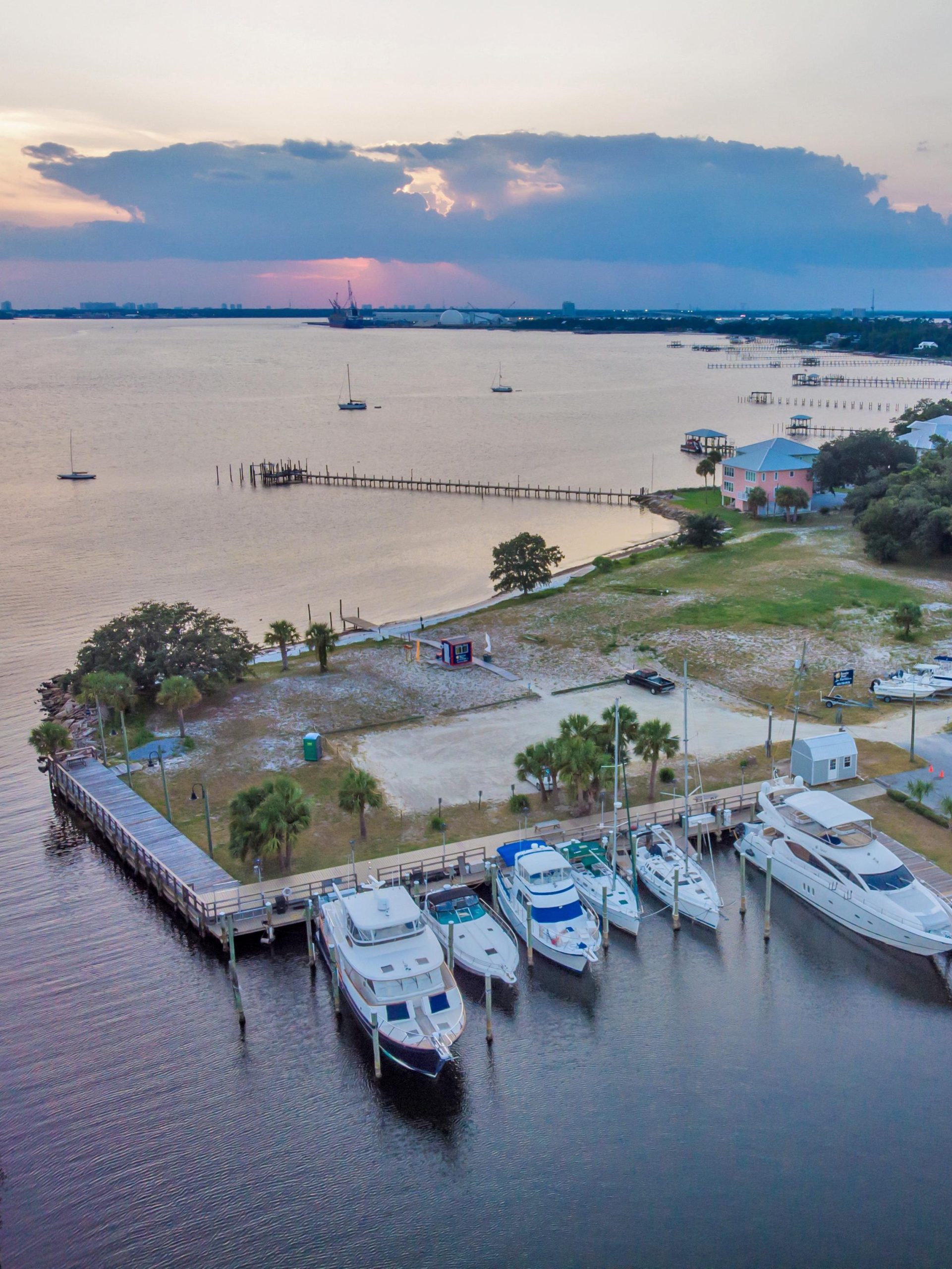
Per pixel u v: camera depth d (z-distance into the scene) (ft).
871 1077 121.29
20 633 304.71
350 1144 112.88
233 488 554.05
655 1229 101.60
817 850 154.10
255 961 143.23
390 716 221.66
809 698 224.33
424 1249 100.22
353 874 154.92
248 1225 102.99
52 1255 99.45
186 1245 100.73
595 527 447.42
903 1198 104.68
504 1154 111.14
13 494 529.04
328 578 363.97
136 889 164.04
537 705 226.17
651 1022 131.03
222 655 232.53
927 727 207.82
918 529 322.75
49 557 394.93
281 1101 118.73
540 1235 101.35
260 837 153.07
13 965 143.33
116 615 321.11
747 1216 102.83
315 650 267.59
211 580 361.30
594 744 173.06
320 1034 129.70
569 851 160.66
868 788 180.65
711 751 198.80
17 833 185.68
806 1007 133.69
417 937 132.87
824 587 302.45
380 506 506.89
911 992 136.26
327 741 209.67
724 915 154.61
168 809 175.42
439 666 253.24
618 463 613.11
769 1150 110.93
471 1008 134.51
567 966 139.74
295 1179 108.47
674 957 144.36
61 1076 122.01
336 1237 101.71
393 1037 120.98
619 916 148.46
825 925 151.64
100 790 189.57
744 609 283.38
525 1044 127.54
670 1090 119.75
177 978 140.26
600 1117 115.96
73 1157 110.52
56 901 160.56
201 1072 123.13
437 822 169.99
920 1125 113.91
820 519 410.52
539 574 314.76
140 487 551.59
